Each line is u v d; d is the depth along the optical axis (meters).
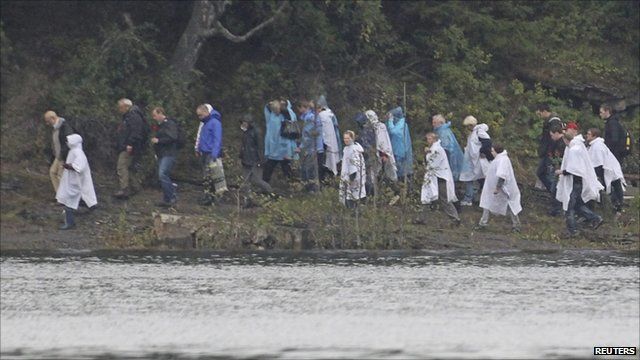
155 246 101.56
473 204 114.81
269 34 126.75
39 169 113.19
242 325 73.56
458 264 94.69
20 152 113.75
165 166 107.44
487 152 112.62
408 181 110.44
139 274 89.00
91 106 116.38
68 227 103.38
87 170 103.31
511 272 91.00
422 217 109.56
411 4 131.75
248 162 109.00
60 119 104.56
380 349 67.94
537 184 117.62
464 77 127.69
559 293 82.69
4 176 110.50
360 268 92.50
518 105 129.00
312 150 110.75
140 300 79.94
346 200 103.62
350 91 125.69
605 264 95.00
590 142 110.06
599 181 109.12
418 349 67.94
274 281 86.81
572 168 104.50
